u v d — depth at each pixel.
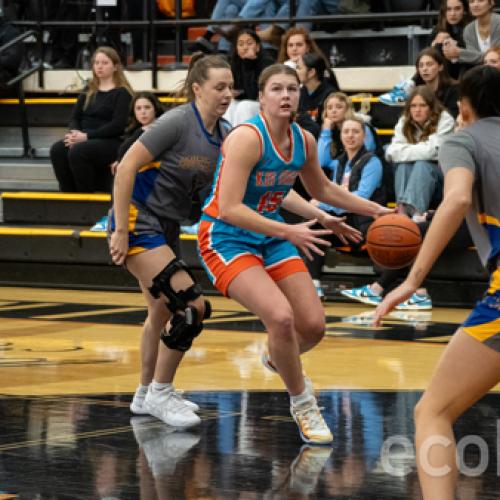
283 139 7.64
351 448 7.54
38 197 19.30
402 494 6.41
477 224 5.58
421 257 5.36
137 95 16.62
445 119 15.79
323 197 8.23
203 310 8.22
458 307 16.02
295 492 6.45
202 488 6.53
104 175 19.39
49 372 10.55
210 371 10.57
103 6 21.81
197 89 8.16
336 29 20.73
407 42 20.39
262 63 17.92
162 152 8.16
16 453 7.36
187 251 17.41
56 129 21.58
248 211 7.44
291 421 8.41
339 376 10.30
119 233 8.16
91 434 7.96
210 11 22.72
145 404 8.52
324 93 17.20
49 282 18.50
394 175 16.50
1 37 21.28
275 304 7.51
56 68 22.34
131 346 12.21
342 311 15.47
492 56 15.37
